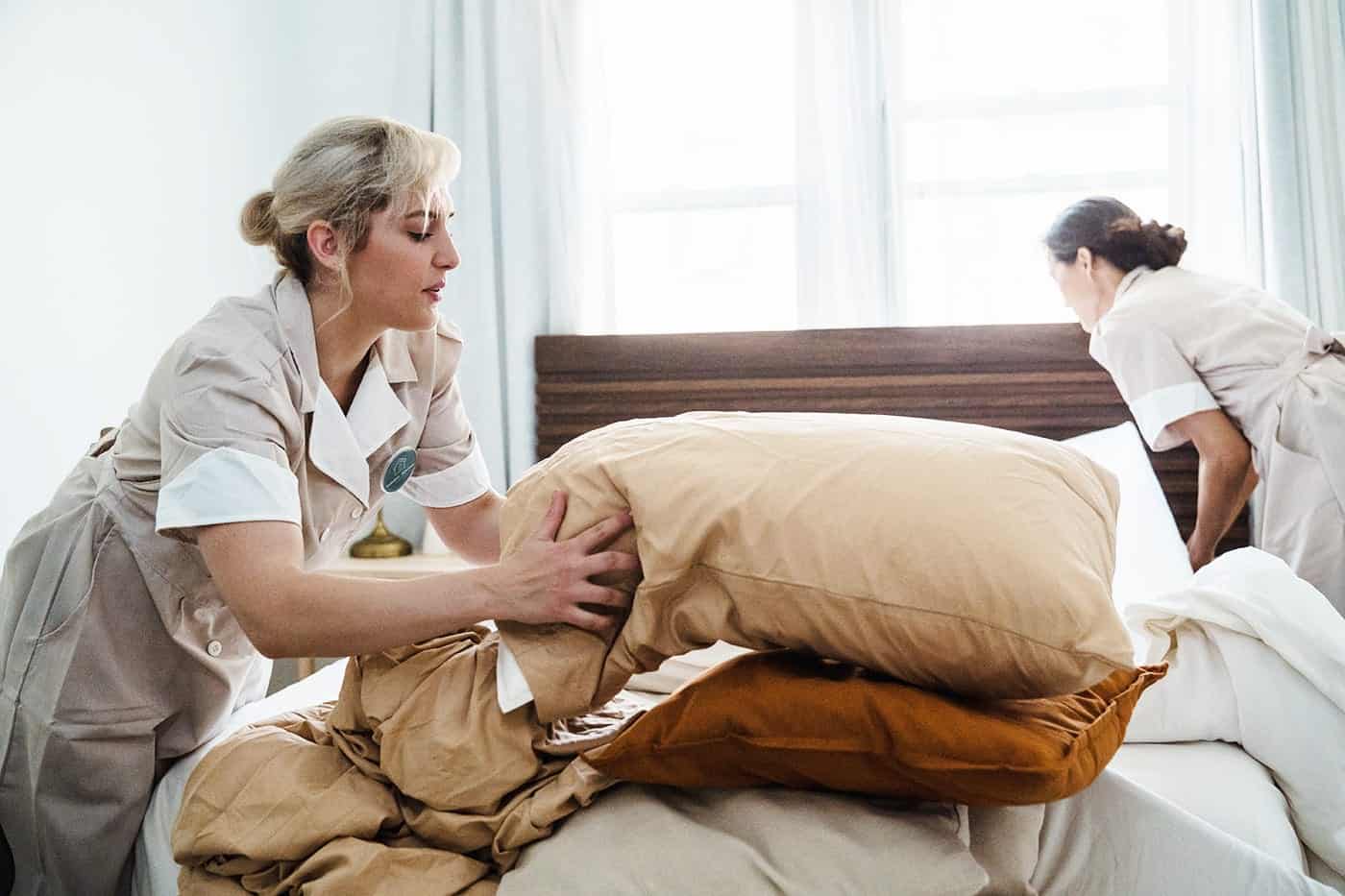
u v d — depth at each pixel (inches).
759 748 36.4
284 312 48.7
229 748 45.3
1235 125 99.0
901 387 100.0
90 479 53.2
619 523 40.2
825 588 35.2
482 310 109.1
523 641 40.8
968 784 34.4
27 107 98.0
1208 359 79.4
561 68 110.0
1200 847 39.5
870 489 35.7
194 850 42.6
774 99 112.8
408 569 99.3
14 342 97.0
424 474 62.2
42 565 51.4
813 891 35.0
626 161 115.8
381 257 48.0
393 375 55.0
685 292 115.4
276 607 41.4
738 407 103.4
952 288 106.9
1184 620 57.9
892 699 35.1
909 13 107.1
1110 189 105.2
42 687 50.6
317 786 42.8
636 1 114.7
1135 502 80.4
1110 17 105.0
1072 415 97.3
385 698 43.1
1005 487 35.2
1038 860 40.1
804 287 106.9
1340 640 52.6
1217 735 55.0
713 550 37.1
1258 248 97.2
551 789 39.8
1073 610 32.3
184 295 114.1
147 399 50.3
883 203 105.6
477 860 41.1
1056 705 38.3
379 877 38.9
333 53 119.3
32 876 52.1
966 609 33.4
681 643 39.3
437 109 111.3
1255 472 83.6
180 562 50.4
